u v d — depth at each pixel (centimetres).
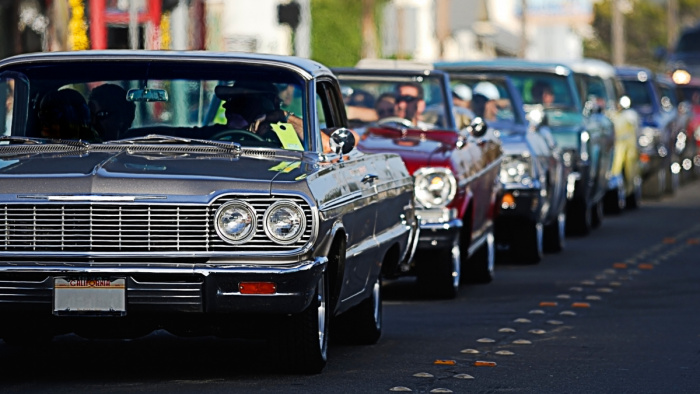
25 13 5209
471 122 3048
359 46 9881
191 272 1753
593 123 4462
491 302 2880
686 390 1933
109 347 2192
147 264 1756
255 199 1780
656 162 5981
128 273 1753
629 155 5419
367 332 2264
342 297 2022
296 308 1789
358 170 2075
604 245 4200
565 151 4181
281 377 1934
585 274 3431
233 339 2289
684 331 2492
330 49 9775
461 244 2980
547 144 3725
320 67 2159
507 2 15850
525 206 3494
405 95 3028
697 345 2333
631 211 5581
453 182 2769
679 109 7062
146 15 5462
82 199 1762
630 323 2589
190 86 2041
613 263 3691
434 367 2075
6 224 1772
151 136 1964
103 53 2073
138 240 1767
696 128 7956
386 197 2195
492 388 1917
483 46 14688
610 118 5031
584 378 2011
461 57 13350
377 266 2181
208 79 2045
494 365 2108
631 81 6128
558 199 3834
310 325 1894
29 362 2044
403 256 2364
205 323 1831
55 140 1994
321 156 1986
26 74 2064
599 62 5322
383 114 3016
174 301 1761
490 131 3312
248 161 1888
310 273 1789
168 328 1823
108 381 1889
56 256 1764
